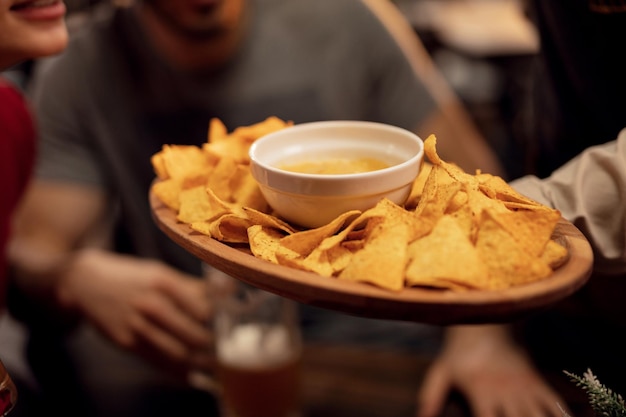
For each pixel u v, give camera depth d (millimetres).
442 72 2152
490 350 1040
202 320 1104
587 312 739
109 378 1080
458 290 509
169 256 1443
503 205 566
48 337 1267
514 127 1743
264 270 541
